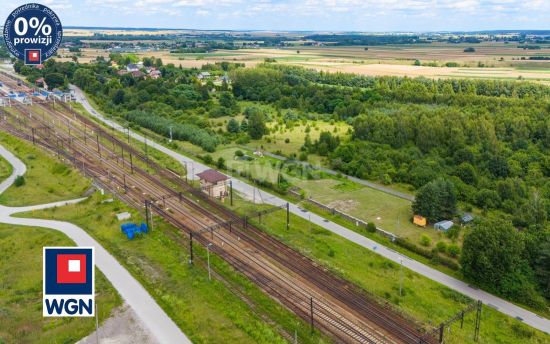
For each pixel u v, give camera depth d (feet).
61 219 285.64
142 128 528.22
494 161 363.56
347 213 309.42
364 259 250.98
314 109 616.80
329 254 252.42
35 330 181.68
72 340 175.32
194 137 464.65
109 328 182.60
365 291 218.18
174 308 195.31
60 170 373.40
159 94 643.86
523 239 237.86
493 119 447.01
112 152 425.28
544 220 280.51
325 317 197.88
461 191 328.90
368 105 579.89
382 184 363.76
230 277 225.15
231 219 292.61
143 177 364.17
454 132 411.95
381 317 199.52
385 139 434.30
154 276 220.23
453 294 221.87
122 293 205.36
